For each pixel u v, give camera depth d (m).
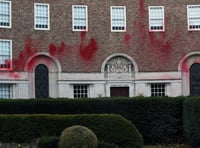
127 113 32.22
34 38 50.41
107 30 52.19
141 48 52.22
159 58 52.09
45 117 28.09
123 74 52.03
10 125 27.94
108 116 28.17
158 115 32.12
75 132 24.75
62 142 24.75
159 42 52.34
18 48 49.81
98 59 51.75
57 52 50.97
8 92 49.59
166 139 32.12
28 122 28.02
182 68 52.09
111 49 52.06
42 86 50.66
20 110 32.19
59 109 32.16
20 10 50.19
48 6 51.12
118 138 27.84
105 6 52.38
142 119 32.19
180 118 32.19
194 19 52.44
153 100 32.25
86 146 24.55
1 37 49.31
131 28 52.47
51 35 50.97
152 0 52.72
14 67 49.50
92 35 51.88
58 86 50.78
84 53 51.56
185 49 52.19
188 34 52.31
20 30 50.00
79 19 51.88
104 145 26.28
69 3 51.72
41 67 50.72
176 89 51.81
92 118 28.09
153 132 32.06
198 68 52.19
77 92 51.56
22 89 49.72
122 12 52.56
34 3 50.69
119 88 52.19
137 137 28.05
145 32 52.38
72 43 51.41
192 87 52.09
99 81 51.56
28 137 27.86
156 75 51.94
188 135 30.36
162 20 52.56
